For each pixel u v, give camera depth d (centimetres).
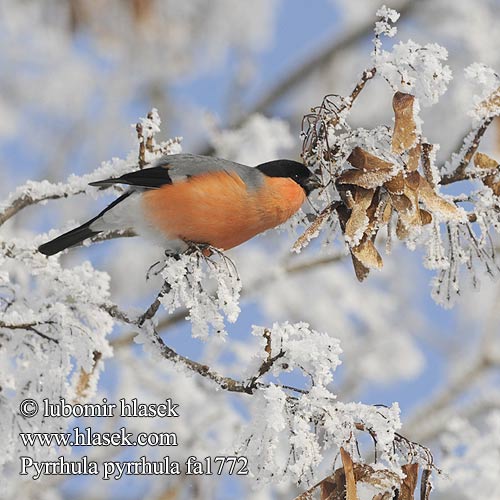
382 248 1498
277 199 788
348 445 645
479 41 1572
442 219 699
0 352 760
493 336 1523
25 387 755
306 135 726
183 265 695
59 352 754
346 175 688
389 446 654
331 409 654
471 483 1074
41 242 823
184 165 785
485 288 1697
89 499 1234
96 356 802
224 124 1659
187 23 1623
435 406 1462
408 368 1647
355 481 630
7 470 1134
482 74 725
